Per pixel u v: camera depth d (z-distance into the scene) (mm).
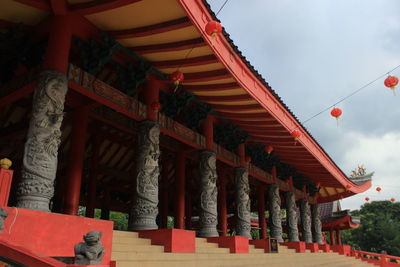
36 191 8125
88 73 10703
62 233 7027
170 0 8953
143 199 11812
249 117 16312
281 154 22719
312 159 22828
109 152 20312
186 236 11008
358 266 23781
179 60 11797
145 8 9391
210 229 15133
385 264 29016
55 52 9328
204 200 15523
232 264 11203
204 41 10211
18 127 13734
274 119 15680
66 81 9430
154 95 13156
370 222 66875
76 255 4336
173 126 14508
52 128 8773
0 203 6340
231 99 14438
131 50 11633
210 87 13500
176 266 9125
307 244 24188
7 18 9984
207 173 15914
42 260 3604
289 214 25500
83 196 22516
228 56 11297
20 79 10172
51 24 9750
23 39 10617
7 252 3887
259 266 11961
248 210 18672
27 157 8344
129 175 20578
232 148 19000
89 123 17797
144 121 12703
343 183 27219
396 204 78562
